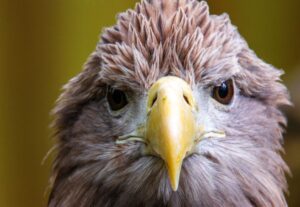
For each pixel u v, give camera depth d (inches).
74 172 89.4
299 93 99.0
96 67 88.7
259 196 88.6
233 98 88.4
